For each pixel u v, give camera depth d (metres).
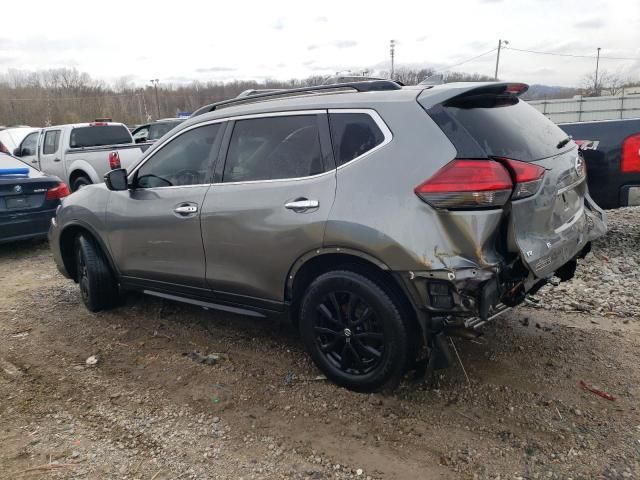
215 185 3.77
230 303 3.86
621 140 5.54
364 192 3.03
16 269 6.75
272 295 3.56
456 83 3.27
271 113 3.57
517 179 2.80
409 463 2.72
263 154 3.57
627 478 2.54
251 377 3.63
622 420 2.97
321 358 3.45
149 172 4.25
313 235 3.19
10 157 7.93
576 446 2.78
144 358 4.01
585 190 3.78
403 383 3.40
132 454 2.89
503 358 3.69
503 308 2.99
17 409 3.37
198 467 2.77
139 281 4.45
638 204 5.62
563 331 4.08
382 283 3.07
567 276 3.63
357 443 2.90
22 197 7.17
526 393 3.26
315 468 2.72
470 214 2.74
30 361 4.04
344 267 3.21
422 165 2.88
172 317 4.77
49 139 11.98
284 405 3.28
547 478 2.57
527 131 3.25
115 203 4.45
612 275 5.27
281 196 3.37
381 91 3.26
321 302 3.35
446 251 2.79
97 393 3.53
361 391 3.32
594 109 32.22
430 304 2.88
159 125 15.93
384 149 3.04
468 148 2.82
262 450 2.88
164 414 3.25
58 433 3.10
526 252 2.86
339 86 3.47
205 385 3.56
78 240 4.91
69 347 4.27
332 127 3.28
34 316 4.98
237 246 3.60
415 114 2.99
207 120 3.92
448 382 3.42
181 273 4.03
